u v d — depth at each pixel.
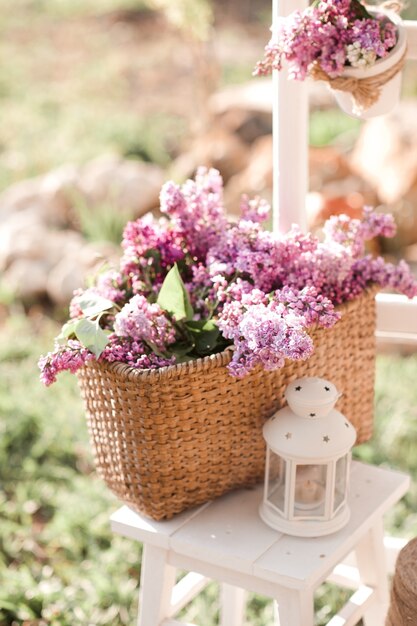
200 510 2.15
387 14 2.14
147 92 6.99
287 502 2.07
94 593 2.60
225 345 2.08
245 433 2.12
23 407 3.23
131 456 2.08
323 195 4.20
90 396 2.11
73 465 3.08
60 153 5.64
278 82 2.23
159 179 4.67
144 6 8.45
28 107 6.68
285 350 1.91
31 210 4.60
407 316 2.36
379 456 3.00
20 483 3.01
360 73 2.09
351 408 2.25
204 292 2.14
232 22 8.08
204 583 2.34
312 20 2.05
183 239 2.19
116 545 2.74
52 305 4.14
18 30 8.34
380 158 4.32
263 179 4.57
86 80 7.25
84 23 8.41
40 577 2.69
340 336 2.17
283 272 2.13
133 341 2.05
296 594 2.03
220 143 5.04
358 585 2.33
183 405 2.03
